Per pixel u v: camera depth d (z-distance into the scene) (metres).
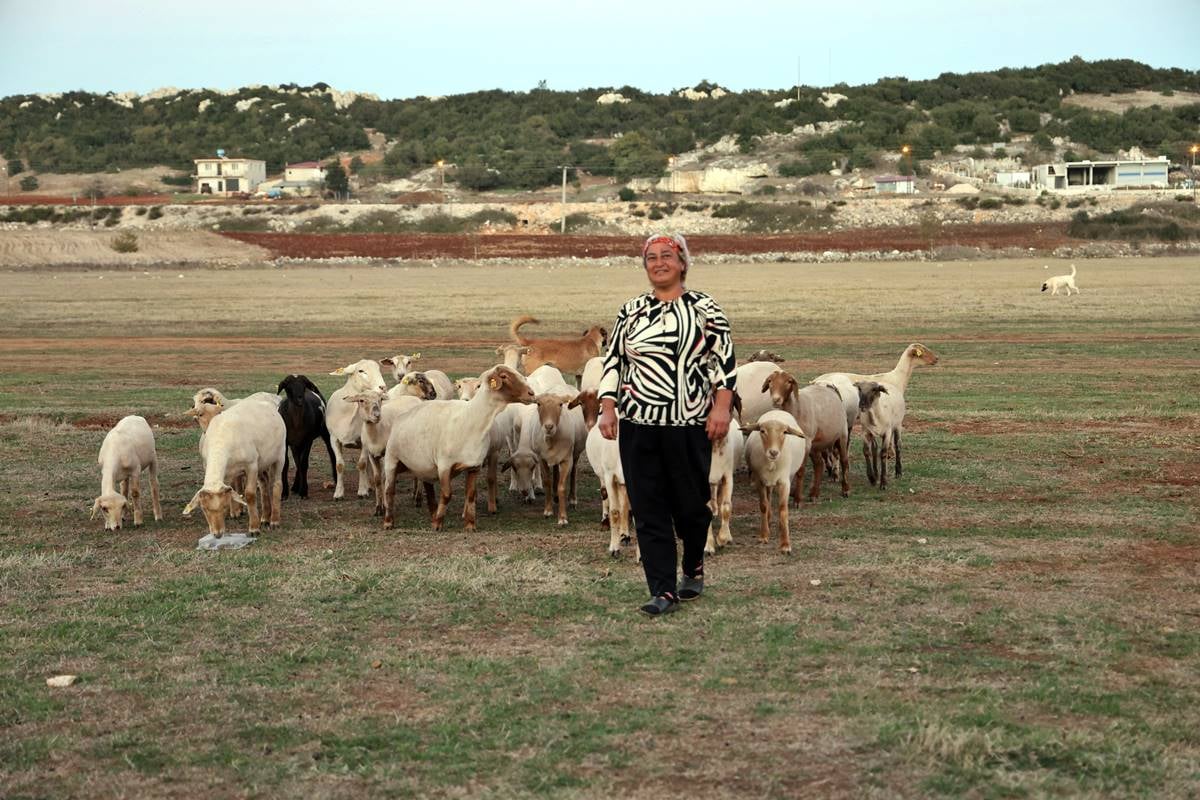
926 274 72.94
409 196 163.62
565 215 130.50
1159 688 7.48
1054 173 151.25
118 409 23.22
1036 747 6.53
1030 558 11.14
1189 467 16.16
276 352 34.56
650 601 9.27
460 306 51.69
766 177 181.88
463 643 8.62
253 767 6.43
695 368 8.66
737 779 6.18
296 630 9.01
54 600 9.95
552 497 14.54
